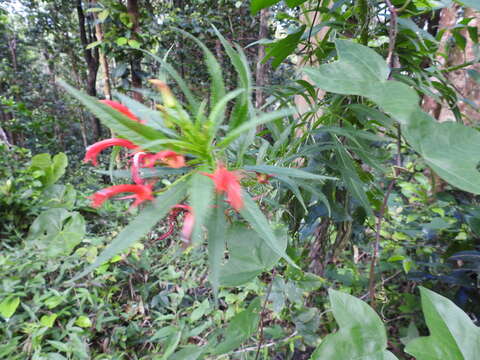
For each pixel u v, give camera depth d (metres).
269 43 0.61
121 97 0.30
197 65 3.10
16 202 1.36
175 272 1.15
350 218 0.61
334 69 0.30
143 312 1.00
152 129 0.27
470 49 0.87
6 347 0.76
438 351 0.32
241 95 0.29
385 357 0.33
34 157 1.64
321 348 0.34
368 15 0.51
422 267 0.76
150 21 2.16
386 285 0.82
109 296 1.01
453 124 0.28
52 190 1.59
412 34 0.50
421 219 0.85
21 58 4.10
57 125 3.69
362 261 1.05
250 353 0.72
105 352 0.87
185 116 0.28
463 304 0.61
